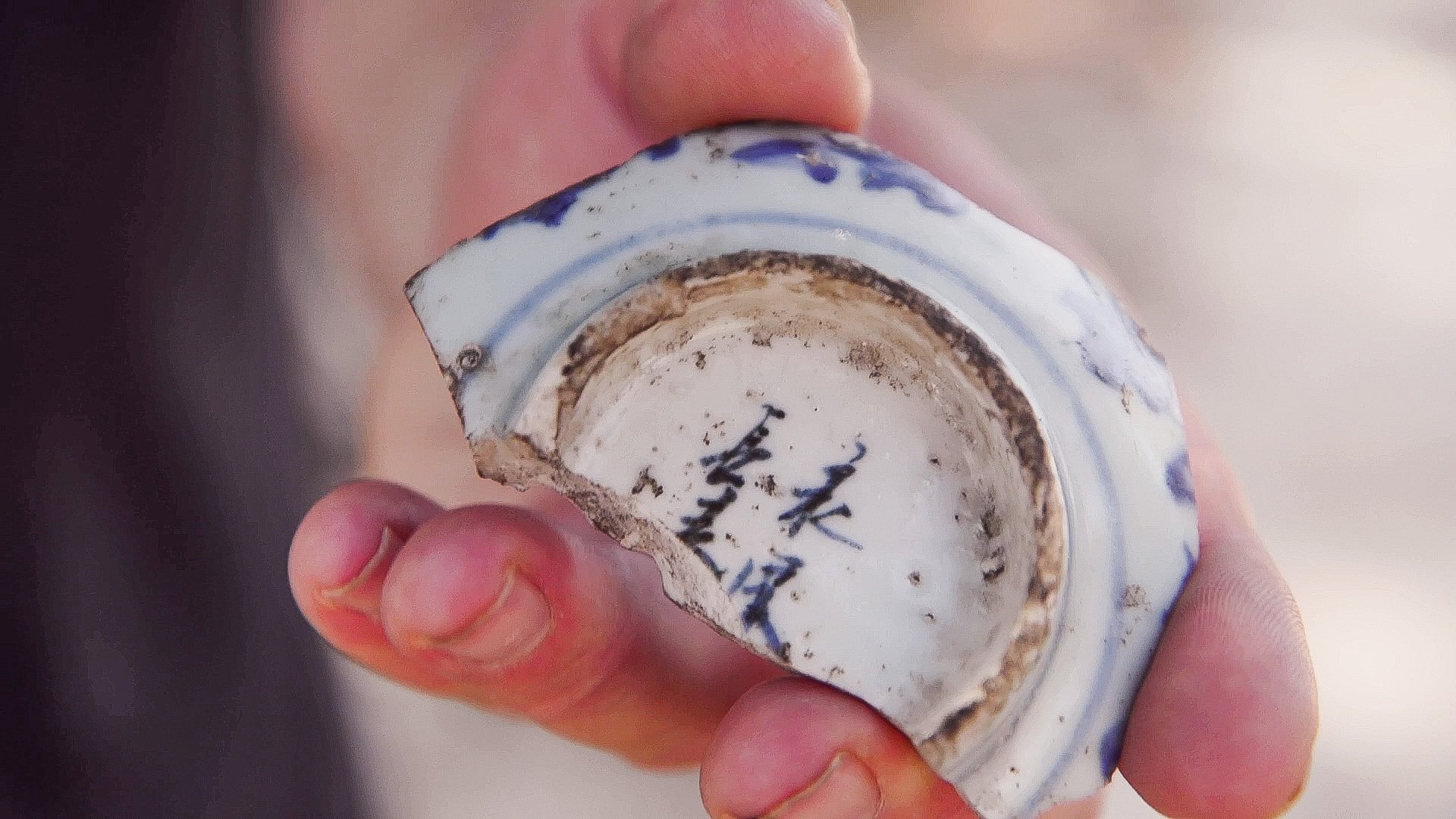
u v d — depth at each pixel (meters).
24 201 0.32
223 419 0.35
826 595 0.29
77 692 0.33
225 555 0.34
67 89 0.32
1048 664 0.29
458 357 0.29
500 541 0.30
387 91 0.38
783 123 0.31
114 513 0.33
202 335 0.34
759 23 0.30
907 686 0.29
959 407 0.29
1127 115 0.58
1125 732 0.29
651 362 0.30
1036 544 0.28
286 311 0.37
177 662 0.34
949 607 0.29
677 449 0.30
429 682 0.31
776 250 0.29
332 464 0.38
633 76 0.33
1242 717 0.28
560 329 0.29
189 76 0.33
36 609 0.33
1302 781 0.29
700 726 0.33
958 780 0.28
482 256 0.29
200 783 0.34
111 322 0.33
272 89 0.37
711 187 0.30
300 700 0.36
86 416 0.33
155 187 0.33
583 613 0.31
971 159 0.35
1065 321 0.30
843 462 0.30
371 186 0.39
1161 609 0.29
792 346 0.30
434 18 0.37
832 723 0.29
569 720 0.32
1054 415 0.29
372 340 0.40
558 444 0.29
